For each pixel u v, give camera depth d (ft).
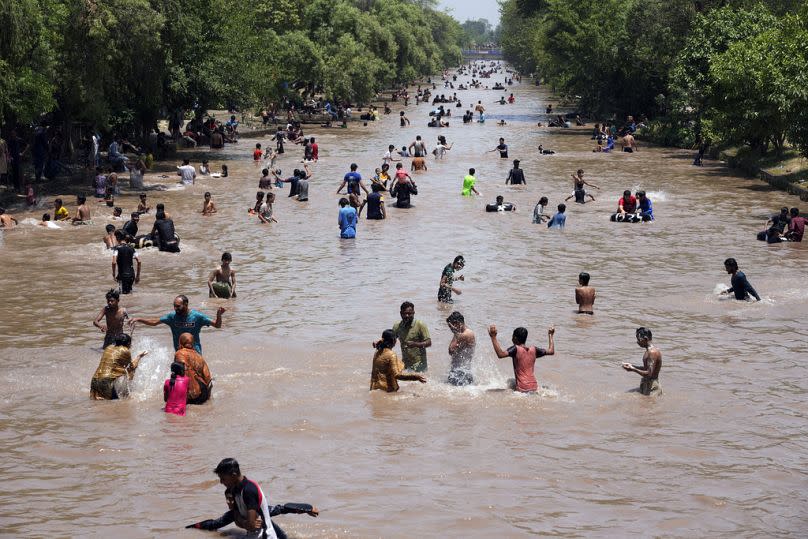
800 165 184.65
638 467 50.57
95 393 61.93
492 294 92.84
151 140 221.46
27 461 51.08
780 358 71.20
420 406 60.59
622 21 317.22
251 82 244.83
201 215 143.33
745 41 216.74
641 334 62.80
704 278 99.86
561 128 335.88
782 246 119.03
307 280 98.73
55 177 172.35
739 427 56.90
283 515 44.32
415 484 48.21
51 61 143.74
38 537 41.81
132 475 49.21
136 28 161.79
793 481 48.65
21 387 64.08
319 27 417.49
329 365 69.56
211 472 49.67
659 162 226.17
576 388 64.44
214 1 228.63
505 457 51.93
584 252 115.44
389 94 587.27
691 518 44.14
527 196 166.61
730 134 204.44
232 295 90.48
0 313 83.66
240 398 62.03
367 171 204.74
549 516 44.32
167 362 70.03
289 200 161.17
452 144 271.49
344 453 52.49
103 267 103.50
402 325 67.15
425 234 128.36
